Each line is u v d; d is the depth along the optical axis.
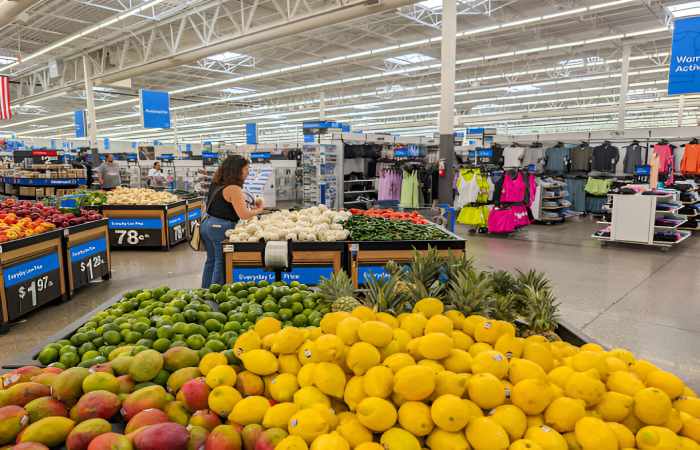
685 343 4.16
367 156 11.61
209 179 15.52
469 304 1.86
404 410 1.31
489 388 1.33
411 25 13.08
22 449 1.20
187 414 1.45
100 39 14.20
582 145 13.60
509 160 13.57
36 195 15.06
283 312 2.11
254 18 12.76
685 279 6.41
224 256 4.18
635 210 8.62
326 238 4.30
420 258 2.23
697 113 30.52
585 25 13.13
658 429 1.32
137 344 1.76
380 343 1.48
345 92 24.09
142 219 8.45
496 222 10.09
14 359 1.89
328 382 1.40
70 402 1.44
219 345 1.75
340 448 1.22
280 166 14.27
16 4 8.79
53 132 42.28
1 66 14.38
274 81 21.52
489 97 24.05
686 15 11.15
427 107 27.53
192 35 14.34
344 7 9.15
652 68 17.20
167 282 6.25
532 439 1.28
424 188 11.32
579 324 4.62
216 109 29.12
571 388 1.42
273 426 1.35
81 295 5.63
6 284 4.40
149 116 14.96
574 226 11.90
